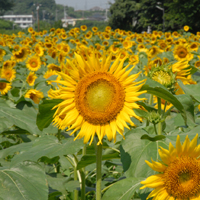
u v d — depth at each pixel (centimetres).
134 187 83
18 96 189
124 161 90
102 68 84
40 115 98
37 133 132
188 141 73
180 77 113
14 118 133
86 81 82
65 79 84
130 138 93
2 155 112
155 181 74
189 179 74
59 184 114
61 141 103
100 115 80
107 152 114
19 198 82
